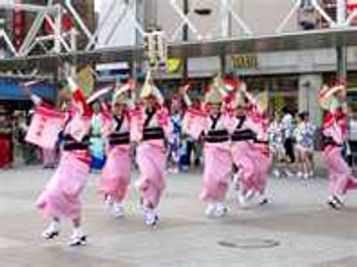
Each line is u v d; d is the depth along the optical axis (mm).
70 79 12336
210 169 15102
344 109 17422
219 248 11844
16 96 32875
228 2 24062
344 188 16531
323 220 14664
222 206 15234
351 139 24422
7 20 32281
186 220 14625
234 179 17969
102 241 12477
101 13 29531
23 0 34562
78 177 12133
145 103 14383
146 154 14172
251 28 31297
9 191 19547
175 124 25125
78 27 29516
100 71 32125
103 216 15117
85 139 12203
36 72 30562
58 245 12117
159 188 14180
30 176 24109
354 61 30469
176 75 32062
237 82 16531
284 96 33219
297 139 23672
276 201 17531
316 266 10508
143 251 11641
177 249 11781
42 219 14633
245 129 16703
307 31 20156
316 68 32156
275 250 11656
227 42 21750
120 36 27703
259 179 16844
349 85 30750
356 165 23672
